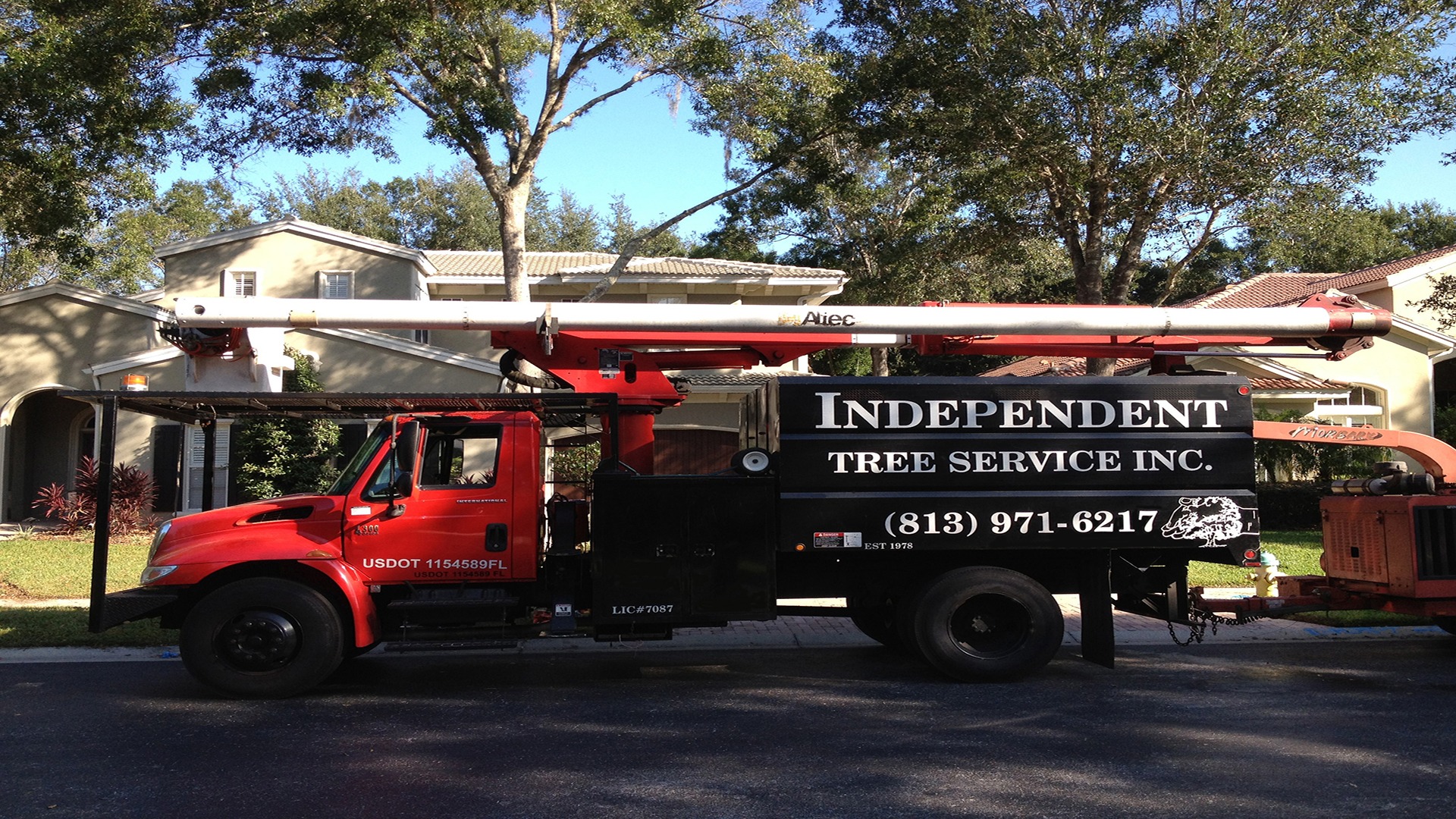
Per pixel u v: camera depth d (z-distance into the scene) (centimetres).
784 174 2284
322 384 2072
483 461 814
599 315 852
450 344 2414
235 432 1986
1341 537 927
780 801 527
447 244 5119
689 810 513
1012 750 621
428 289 2555
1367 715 707
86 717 712
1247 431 826
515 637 795
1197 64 1750
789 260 3678
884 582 855
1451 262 2642
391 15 1605
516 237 1952
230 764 595
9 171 1866
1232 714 711
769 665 909
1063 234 2133
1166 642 1012
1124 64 1773
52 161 1783
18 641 967
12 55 1656
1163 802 523
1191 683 817
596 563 788
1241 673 857
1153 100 1816
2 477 2083
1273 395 2219
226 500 1959
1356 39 1708
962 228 2470
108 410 783
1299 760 597
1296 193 1853
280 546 776
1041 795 535
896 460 805
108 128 1734
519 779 566
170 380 2044
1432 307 2241
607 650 983
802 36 1847
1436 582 848
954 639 823
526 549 802
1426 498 856
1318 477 2219
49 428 2372
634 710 736
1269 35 1780
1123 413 819
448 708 742
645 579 791
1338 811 509
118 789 547
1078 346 939
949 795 534
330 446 1909
